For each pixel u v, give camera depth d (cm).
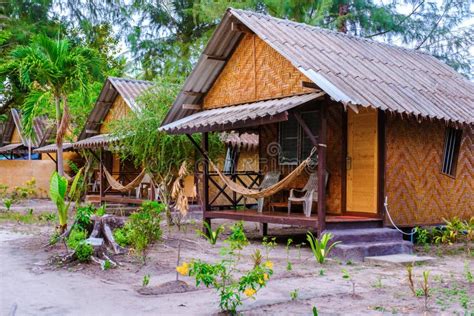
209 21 2411
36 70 1379
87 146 1823
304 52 1062
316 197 1057
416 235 1141
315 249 924
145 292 637
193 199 1678
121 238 934
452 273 800
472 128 1118
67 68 1407
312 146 1177
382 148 1038
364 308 579
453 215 1173
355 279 745
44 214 1520
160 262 833
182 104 1309
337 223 982
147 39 2752
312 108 1158
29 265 803
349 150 1106
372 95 963
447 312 562
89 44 2816
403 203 1071
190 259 871
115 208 1825
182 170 1176
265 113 946
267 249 944
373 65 1151
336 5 2322
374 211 1048
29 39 2558
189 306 579
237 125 1009
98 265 794
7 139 3156
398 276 774
